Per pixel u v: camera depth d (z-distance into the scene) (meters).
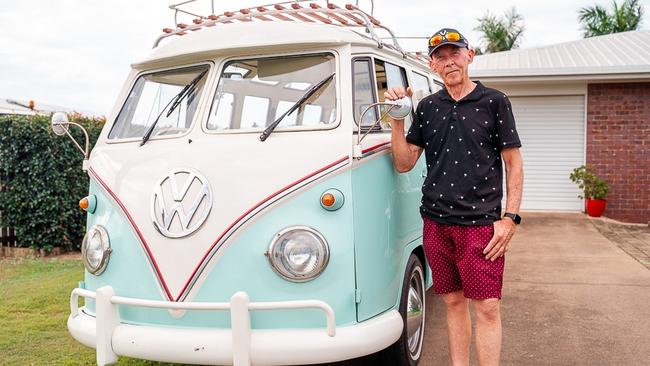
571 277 6.99
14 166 9.05
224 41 3.72
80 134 9.38
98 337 3.27
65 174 9.17
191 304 3.07
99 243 3.50
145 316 3.31
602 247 8.88
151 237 3.33
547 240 9.50
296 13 4.08
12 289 6.75
